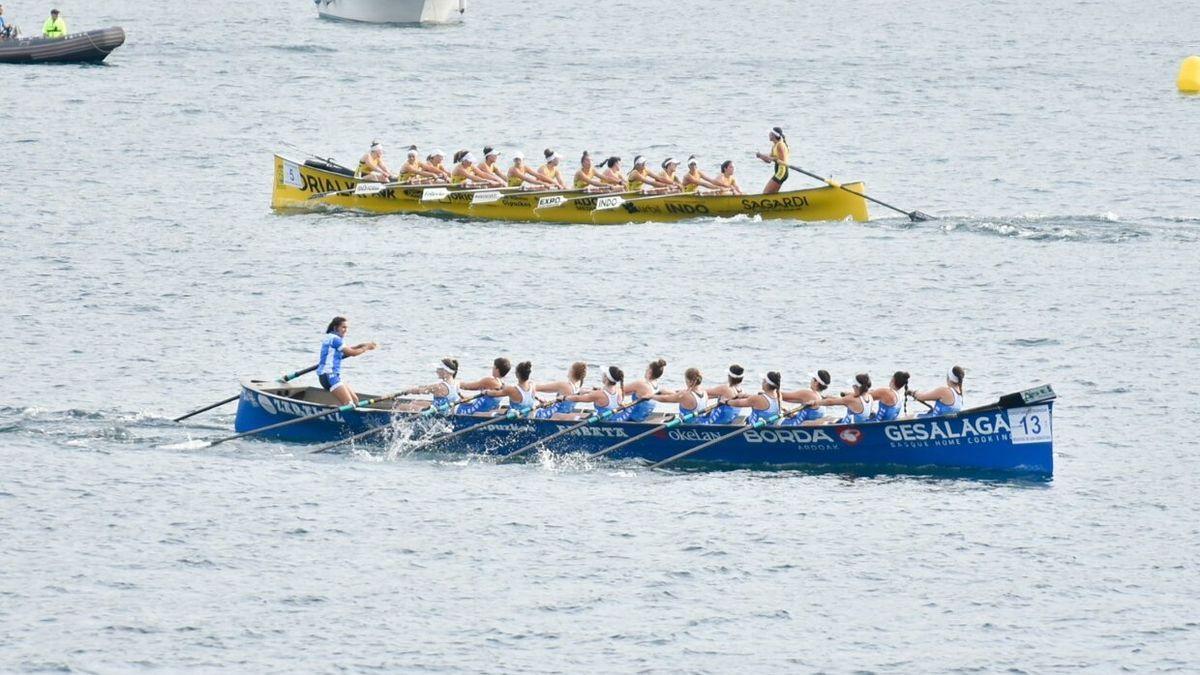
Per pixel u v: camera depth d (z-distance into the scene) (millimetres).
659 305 187500
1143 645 107500
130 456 137875
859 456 136875
